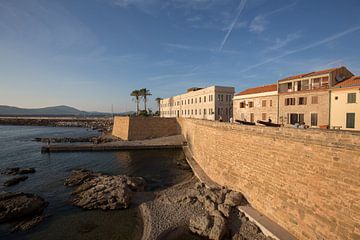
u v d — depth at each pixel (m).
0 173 36.94
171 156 50.16
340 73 31.69
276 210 17.88
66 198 26.16
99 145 57.28
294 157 16.41
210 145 32.12
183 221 19.69
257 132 20.61
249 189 21.56
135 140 66.38
